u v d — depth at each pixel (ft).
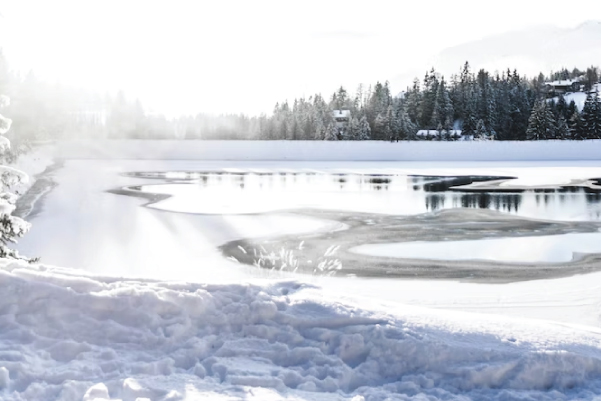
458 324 15.28
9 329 14.23
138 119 324.60
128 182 114.73
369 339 14.26
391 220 68.39
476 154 208.54
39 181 111.14
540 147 208.23
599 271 43.19
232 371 12.91
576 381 13.25
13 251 30.32
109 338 14.20
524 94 295.48
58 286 15.67
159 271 41.47
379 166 174.70
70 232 56.39
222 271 41.65
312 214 72.38
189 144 221.46
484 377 13.14
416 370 13.53
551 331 15.39
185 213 71.41
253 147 213.46
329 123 281.54
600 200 89.04
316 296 16.97
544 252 50.44
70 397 11.51
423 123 298.56
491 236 58.49
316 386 12.72
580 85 402.31
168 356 13.60
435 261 46.34
